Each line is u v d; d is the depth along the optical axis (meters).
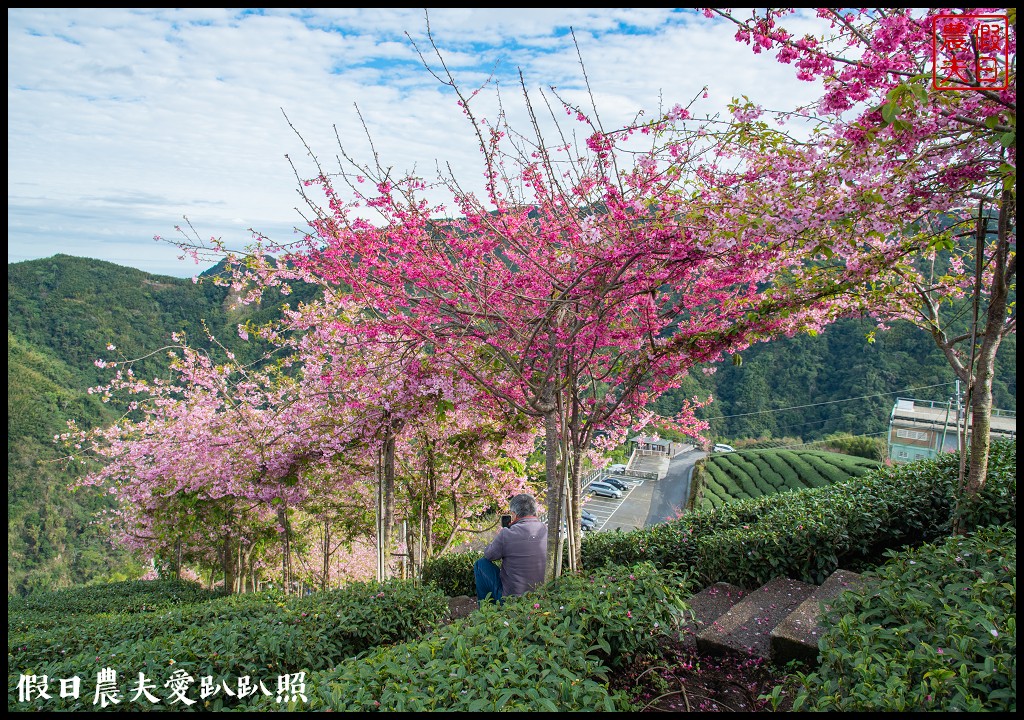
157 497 10.67
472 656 2.89
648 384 6.04
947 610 2.62
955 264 6.08
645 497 39.62
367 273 5.13
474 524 13.08
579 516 5.62
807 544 5.23
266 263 7.08
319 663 4.17
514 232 5.06
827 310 5.73
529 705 2.39
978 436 4.79
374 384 7.98
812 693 2.63
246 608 5.56
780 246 3.68
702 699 3.27
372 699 2.55
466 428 9.64
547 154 4.57
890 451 32.09
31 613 9.44
